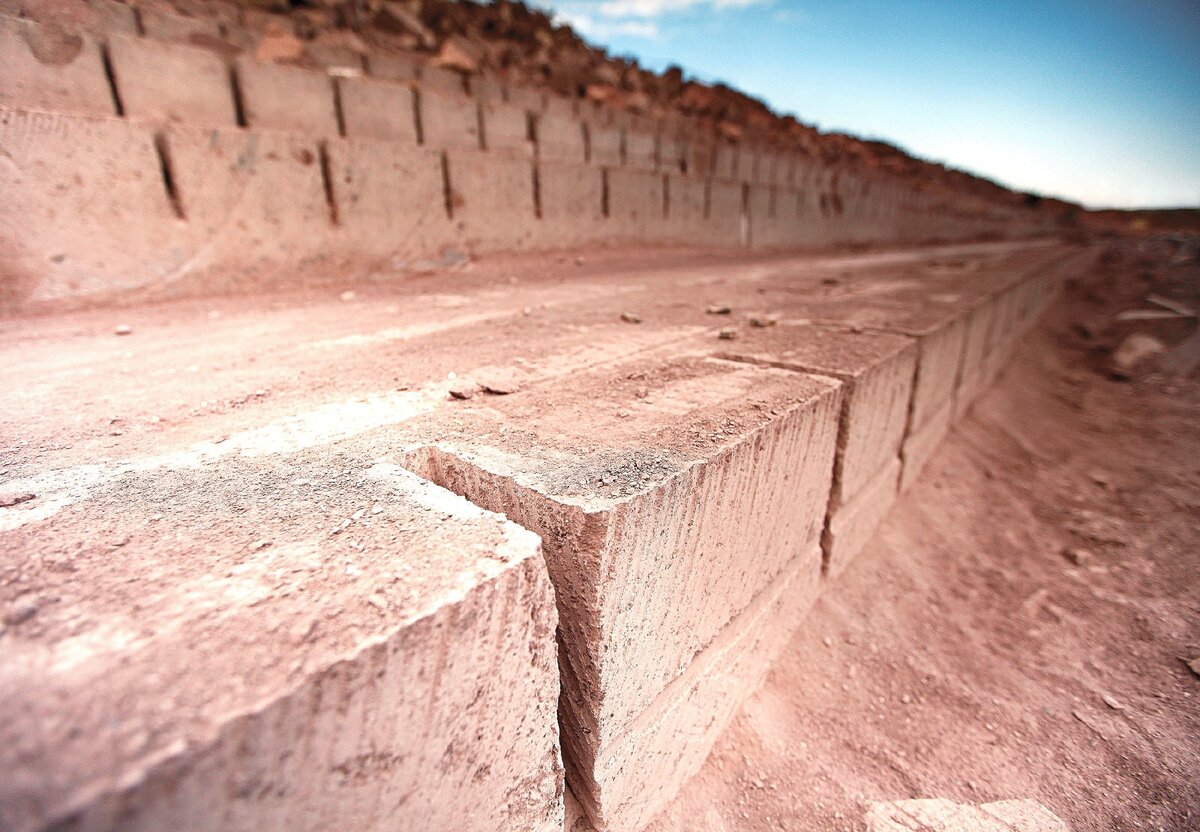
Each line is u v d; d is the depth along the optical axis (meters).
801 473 1.69
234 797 0.55
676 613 1.23
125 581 0.76
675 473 1.08
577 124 6.57
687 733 1.45
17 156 2.94
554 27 10.41
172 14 4.61
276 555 0.83
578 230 6.49
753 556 1.53
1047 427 4.91
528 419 1.42
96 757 0.49
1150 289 9.62
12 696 0.54
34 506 1.00
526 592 0.84
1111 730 1.87
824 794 1.60
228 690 0.57
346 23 6.53
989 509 3.36
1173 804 1.63
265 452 1.25
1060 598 2.58
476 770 0.84
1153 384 6.00
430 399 1.60
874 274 5.46
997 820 1.57
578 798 1.24
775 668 1.95
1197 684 2.06
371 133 4.78
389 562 0.81
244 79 4.04
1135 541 3.02
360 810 0.69
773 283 4.64
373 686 0.66
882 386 2.13
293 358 2.14
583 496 0.98
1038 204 28.38
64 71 3.31
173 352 2.27
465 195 5.17
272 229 3.93
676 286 4.43
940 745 1.79
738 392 1.64
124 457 1.24
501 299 3.70
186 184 3.53
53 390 1.77
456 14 8.63
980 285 4.59
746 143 11.70
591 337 2.43
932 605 2.45
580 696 1.08
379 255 4.57
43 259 3.06
